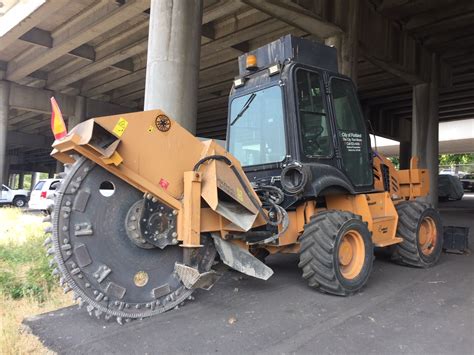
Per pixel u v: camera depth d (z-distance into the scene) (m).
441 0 12.45
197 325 3.74
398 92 21.78
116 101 25.16
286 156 4.69
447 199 25.38
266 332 3.60
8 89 21.56
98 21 13.76
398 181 6.88
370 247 4.87
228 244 4.14
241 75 5.52
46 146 38.38
